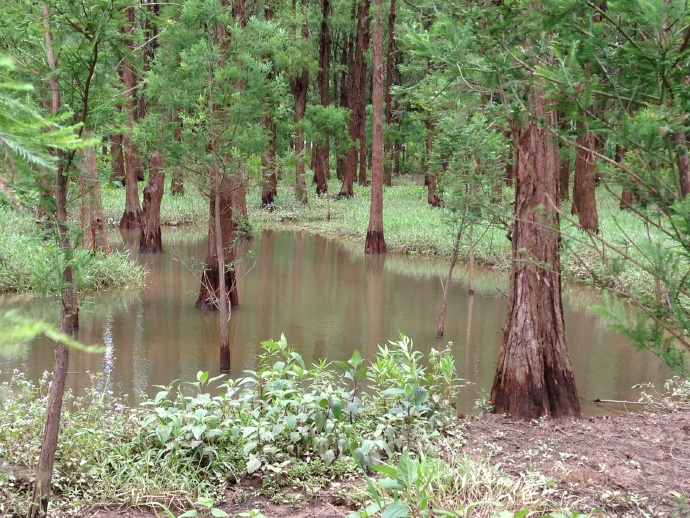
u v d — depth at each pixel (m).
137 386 7.28
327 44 31.55
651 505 4.05
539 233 5.87
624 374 8.11
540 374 5.97
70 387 7.12
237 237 11.16
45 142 1.07
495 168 9.25
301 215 26.95
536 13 2.29
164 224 23.97
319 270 15.79
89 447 4.60
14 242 11.44
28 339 0.99
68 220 3.72
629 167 2.21
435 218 22.20
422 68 3.84
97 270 12.53
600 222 16.45
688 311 2.00
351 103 36.75
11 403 5.17
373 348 9.13
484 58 2.58
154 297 12.19
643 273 9.32
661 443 5.25
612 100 2.24
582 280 2.44
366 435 5.02
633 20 1.96
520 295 6.00
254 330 9.98
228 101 8.62
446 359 5.93
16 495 3.99
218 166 8.84
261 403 5.36
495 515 3.34
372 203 18.73
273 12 27.84
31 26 3.36
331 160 44.53
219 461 4.62
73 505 4.05
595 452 5.02
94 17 3.37
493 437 5.36
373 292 13.20
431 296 12.86
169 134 8.72
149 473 4.48
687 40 1.92
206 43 8.49
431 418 5.22
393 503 3.21
